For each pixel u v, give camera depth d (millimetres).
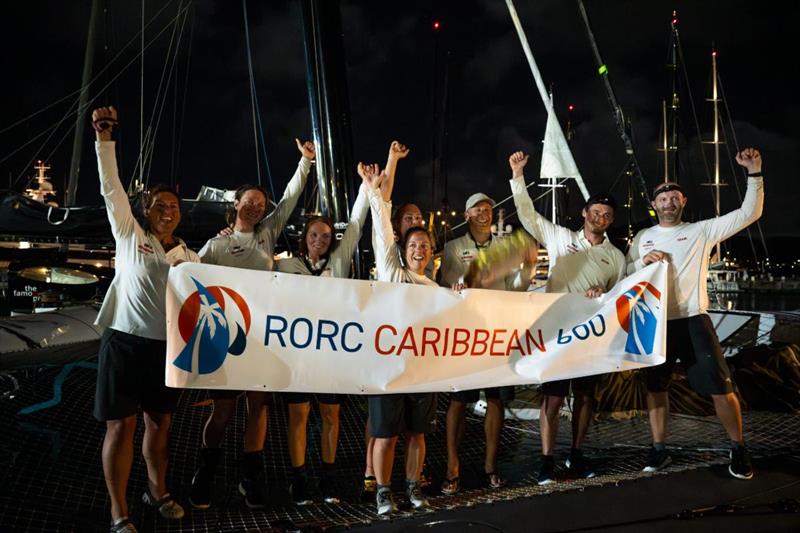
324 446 3428
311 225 3500
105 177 2832
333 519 3002
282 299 3098
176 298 2885
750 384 5164
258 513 3107
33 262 6305
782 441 4203
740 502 3119
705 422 4781
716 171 19969
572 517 2928
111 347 2801
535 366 3582
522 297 3602
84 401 3855
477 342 3461
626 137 7301
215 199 5246
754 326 7145
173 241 3135
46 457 3170
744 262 88125
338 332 3180
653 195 3977
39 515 2719
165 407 2936
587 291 3748
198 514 3055
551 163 8969
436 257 4723
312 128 4953
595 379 3809
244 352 3018
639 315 3725
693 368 3666
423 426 3266
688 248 3752
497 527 2826
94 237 4750
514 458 4199
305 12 4848
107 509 2961
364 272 5148
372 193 3441
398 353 3264
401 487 3590
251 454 3299
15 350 3877
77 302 6477
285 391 3072
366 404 5004
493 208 3934
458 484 3566
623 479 3469
